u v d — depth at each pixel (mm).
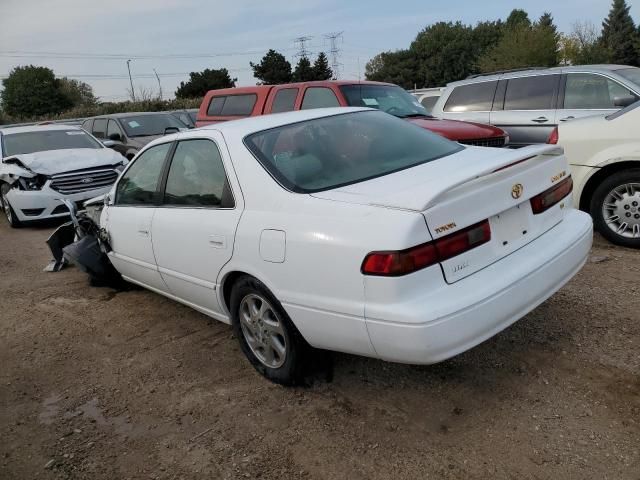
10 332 4727
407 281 2486
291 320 3045
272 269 3012
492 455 2604
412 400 3104
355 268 2600
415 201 2551
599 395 2959
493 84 7965
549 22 77750
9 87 72250
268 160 3293
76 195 8680
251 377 3564
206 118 9961
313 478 2600
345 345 2805
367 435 2854
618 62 70500
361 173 3230
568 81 7246
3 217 10281
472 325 2561
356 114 3961
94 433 3148
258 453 2820
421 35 79500
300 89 8586
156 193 4164
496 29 72438
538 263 2891
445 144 3771
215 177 3549
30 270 6531
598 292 4211
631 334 3543
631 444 2582
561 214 3340
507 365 3330
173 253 3865
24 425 3301
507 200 2852
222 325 4441
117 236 4656
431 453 2666
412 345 2488
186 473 2736
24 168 8766
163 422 3184
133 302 5191
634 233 5172
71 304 5281
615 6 71000
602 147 5223
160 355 4023
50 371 3953
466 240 2646
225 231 3311
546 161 3217
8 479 2832
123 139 13062
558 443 2635
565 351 3418
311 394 3279
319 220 2805
